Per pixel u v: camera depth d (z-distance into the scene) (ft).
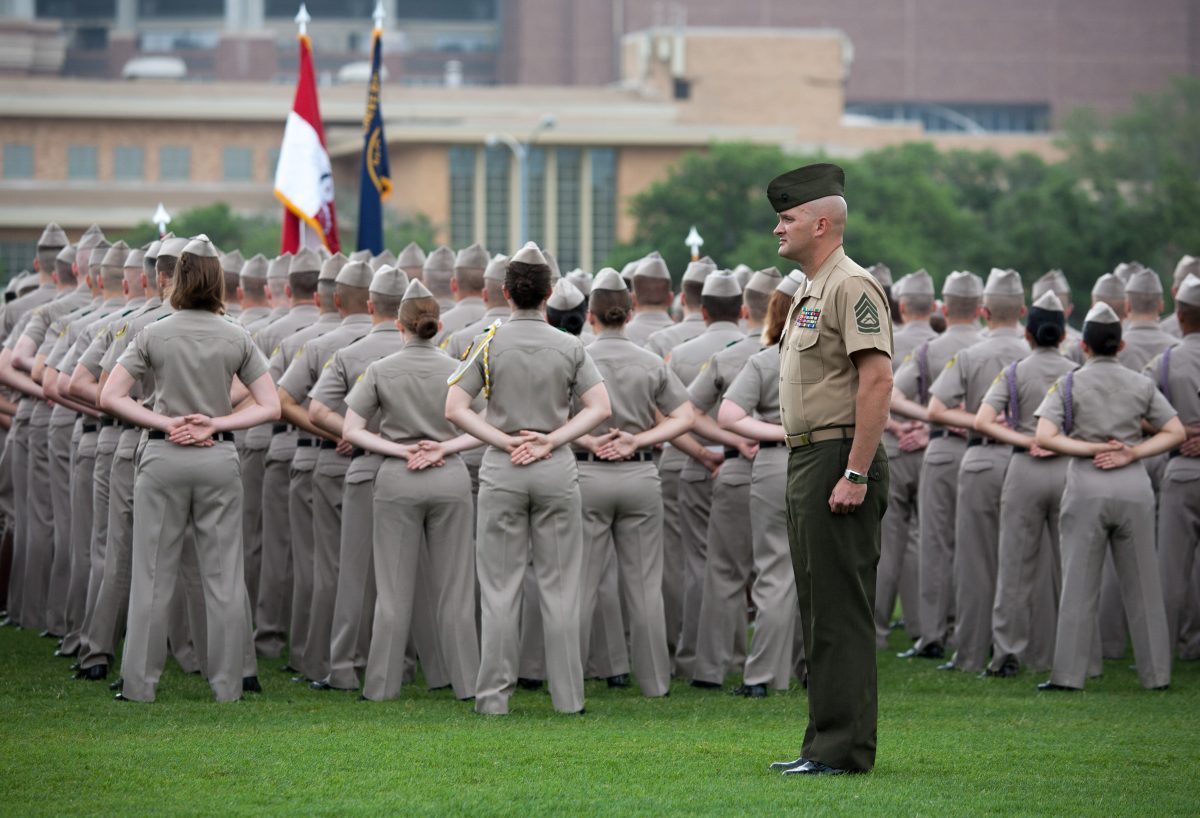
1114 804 69.77
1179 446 116.57
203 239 95.76
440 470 97.66
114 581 102.99
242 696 98.12
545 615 93.56
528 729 87.56
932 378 122.62
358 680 104.12
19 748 80.64
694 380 108.88
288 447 115.24
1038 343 111.04
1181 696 103.55
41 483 127.34
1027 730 89.71
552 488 92.48
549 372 92.79
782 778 74.18
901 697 103.65
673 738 84.99
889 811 67.56
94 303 120.57
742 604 107.96
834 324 73.61
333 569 105.81
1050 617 115.24
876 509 74.18
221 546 95.55
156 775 74.64
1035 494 109.50
